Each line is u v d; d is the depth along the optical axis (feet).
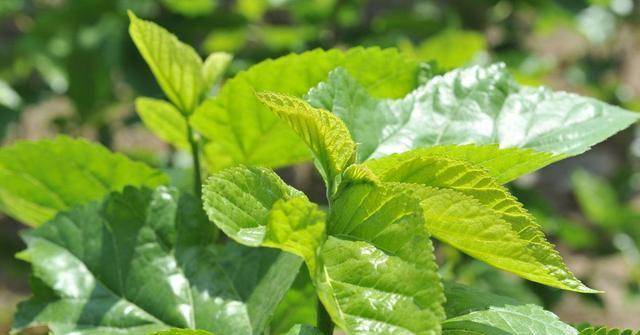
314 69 2.15
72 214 2.10
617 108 2.05
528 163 1.84
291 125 1.68
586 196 7.22
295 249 1.59
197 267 2.05
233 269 2.04
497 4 6.86
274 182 1.64
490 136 2.01
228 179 1.60
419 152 1.80
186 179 2.76
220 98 2.23
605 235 7.24
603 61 9.34
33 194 2.36
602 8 7.98
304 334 1.68
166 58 2.23
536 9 7.20
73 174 2.33
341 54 2.13
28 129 9.95
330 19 6.46
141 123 6.96
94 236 2.09
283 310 2.25
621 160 10.29
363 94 1.98
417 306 1.48
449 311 1.75
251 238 1.56
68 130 7.15
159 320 2.02
